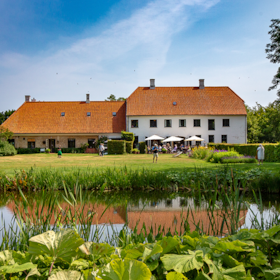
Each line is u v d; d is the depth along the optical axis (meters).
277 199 9.79
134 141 42.16
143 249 1.76
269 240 1.97
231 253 1.81
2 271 1.56
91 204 9.16
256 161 20.78
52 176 12.62
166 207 8.87
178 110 42.44
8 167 18.47
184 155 33.34
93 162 22.92
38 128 42.91
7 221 6.63
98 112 44.91
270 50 19.33
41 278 1.65
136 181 12.45
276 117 39.47
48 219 4.16
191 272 1.62
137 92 45.28
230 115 42.03
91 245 1.94
